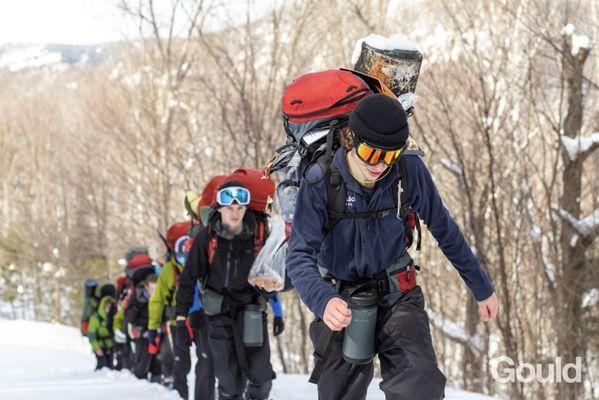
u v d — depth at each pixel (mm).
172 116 23422
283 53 19797
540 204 16172
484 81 14828
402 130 3072
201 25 20594
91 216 36656
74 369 13859
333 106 3424
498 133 15242
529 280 16719
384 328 3434
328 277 3494
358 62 4051
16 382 10484
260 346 5785
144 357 10523
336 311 2973
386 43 3982
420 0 17297
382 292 3459
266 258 5586
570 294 14289
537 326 15680
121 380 10359
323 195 3275
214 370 6395
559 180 16609
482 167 15891
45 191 48781
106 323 13141
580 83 14297
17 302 61906
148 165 25641
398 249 3441
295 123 3506
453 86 15398
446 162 16000
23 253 51875
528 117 14859
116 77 26172
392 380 3328
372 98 3096
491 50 14641
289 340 21656
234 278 5664
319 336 3557
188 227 8633
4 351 17875
